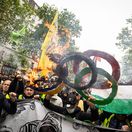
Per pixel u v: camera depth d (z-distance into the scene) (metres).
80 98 5.19
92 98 4.61
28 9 22.56
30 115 4.72
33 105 4.75
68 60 4.55
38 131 4.72
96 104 4.64
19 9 21.75
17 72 5.24
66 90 6.02
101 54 4.64
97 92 5.07
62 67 4.57
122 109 5.06
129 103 5.07
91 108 4.82
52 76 5.00
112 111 5.05
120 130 4.97
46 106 4.79
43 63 5.90
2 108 4.58
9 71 25.77
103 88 4.87
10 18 21.64
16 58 25.72
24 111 4.70
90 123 4.92
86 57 4.50
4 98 4.47
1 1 20.86
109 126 5.23
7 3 20.97
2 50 25.78
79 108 4.94
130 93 5.12
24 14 22.36
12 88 5.19
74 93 5.85
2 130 4.59
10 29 21.95
